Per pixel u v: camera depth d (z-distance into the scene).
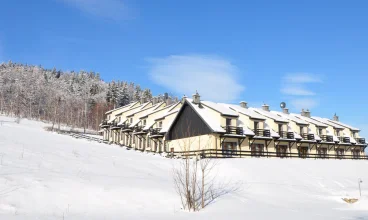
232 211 13.58
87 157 21.72
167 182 18.05
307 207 16.61
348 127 53.62
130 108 60.38
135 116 55.62
